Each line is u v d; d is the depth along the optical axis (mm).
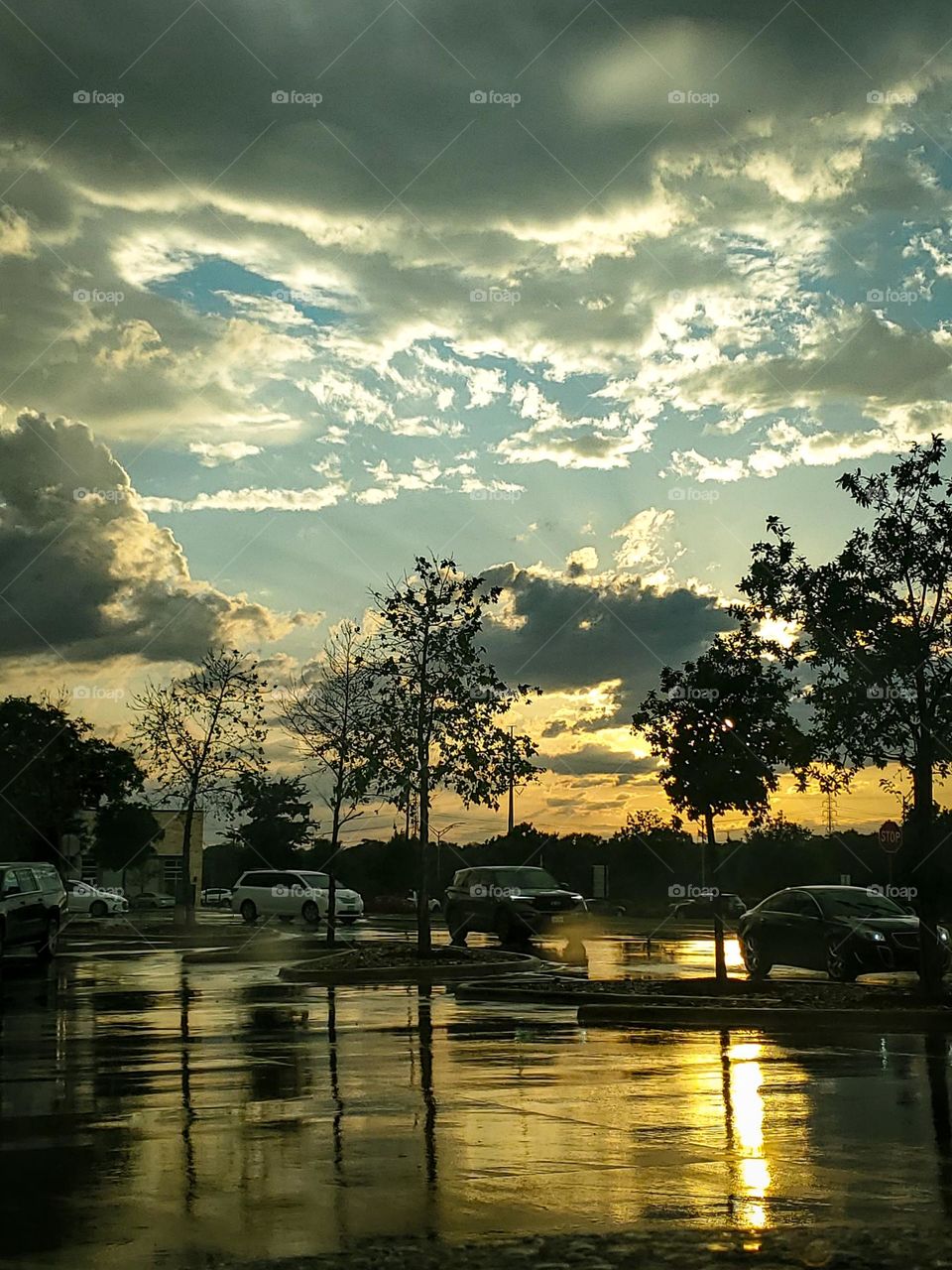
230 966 29281
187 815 43969
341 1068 12922
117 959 31719
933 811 19906
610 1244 6602
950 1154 8781
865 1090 11516
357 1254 6441
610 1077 12336
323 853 83438
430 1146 9023
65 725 58094
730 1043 15297
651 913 59812
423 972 25828
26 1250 6566
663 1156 8719
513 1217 7172
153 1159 8648
